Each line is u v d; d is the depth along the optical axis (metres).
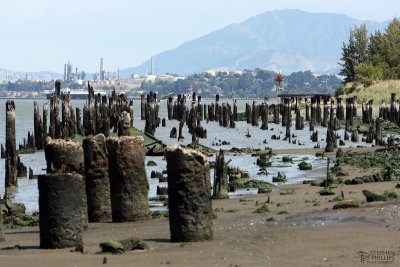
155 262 22.28
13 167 62.72
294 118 164.25
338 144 98.44
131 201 34.22
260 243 24.80
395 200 34.56
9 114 62.56
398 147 81.94
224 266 21.25
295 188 48.97
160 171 68.38
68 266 22.27
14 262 23.27
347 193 41.88
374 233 25.05
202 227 26.25
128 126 44.34
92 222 35.12
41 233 26.55
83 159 33.06
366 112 134.75
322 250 22.84
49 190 26.30
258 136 120.44
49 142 31.67
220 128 143.62
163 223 33.12
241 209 37.91
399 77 195.12
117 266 21.94
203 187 26.38
